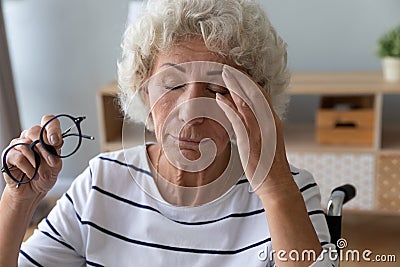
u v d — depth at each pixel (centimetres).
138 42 101
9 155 92
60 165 92
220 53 96
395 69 246
